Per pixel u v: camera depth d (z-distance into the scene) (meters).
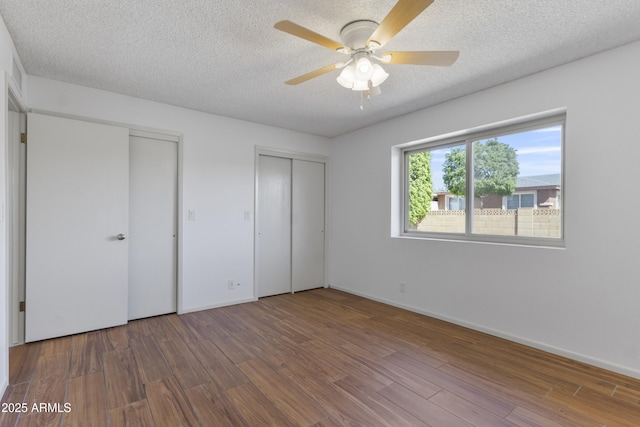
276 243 4.42
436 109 3.42
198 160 3.65
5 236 2.02
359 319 3.41
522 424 1.72
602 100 2.32
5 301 2.01
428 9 1.85
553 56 2.39
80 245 2.89
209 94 3.17
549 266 2.60
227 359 2.47
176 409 1.85
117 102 3.15
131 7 1.85
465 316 3.19
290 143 4.44
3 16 1.92
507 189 3.05
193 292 3.63
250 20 1.98
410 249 3.71
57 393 1.99
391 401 1.93
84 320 2.92
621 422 1.74
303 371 2.29
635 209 2.19
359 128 4.36
